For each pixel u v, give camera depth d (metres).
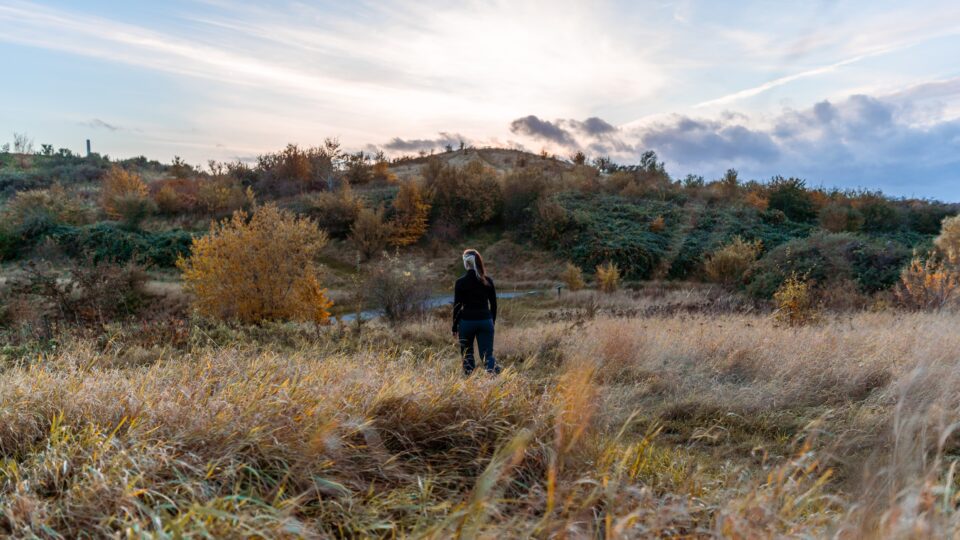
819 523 2.16
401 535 2.05
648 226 32.78
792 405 5.29
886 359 6.08
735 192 38.16
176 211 33.94
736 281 22.09
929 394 4.25
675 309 14.30
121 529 1.89
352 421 2.87
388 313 14.34
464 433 3.11
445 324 11.34
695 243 30.61
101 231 27.12
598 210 34.88
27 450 2.65
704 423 4.87
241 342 7.53
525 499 2.40
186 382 3.65
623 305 19.61
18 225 27.39
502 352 8.26
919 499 1.77
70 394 3.12
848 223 33.03
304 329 9.22
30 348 6.65
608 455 2.83
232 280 13.67
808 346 6.86
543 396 3.53
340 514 2.30
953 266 14.27
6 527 2.00
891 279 19.36
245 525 1.84
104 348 6.90
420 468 2.85
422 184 35.31
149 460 2.31
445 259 30.94
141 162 56.28
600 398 4.51
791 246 21.52
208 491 2.24
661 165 42.72
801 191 36.28
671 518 2.17
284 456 2.57
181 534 1.77
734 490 2.62
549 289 25.28
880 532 1.74
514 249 32.38
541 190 36.16
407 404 3.29
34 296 13.09
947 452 3.55
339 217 32.09
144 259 25.95
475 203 34.59
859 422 4.32
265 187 40.00
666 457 3.38
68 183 43.78
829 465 3.35
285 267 13.77
